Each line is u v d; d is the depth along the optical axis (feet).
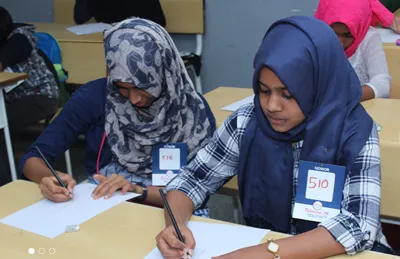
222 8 12.23
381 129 5.44
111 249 3.33
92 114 5.29
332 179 3.64
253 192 4.13
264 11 11.91
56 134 5.28
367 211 3.35
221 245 3.35
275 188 3.94
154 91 4.90
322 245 3.16
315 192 3.69
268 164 3.95
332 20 7.55
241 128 4.19
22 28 9.45
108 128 5.22
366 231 3.24
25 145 10.94
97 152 5.36
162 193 3.80
